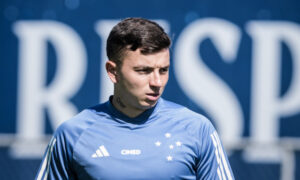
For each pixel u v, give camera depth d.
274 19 20.34
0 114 21.20
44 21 21.20
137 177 7.45
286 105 20.23
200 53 20.52
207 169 7.62
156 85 7.23
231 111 20.38
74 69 21.05
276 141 20.20
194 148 7.57
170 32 20.67
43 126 21.11
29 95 21.14
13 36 21.25
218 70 20.47
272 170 19.86
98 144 7.63
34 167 20.91
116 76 7.60
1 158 20.86
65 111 21.03
